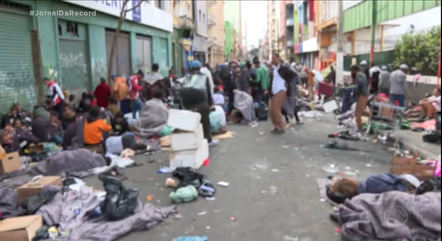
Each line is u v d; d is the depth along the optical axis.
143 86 13.95
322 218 4.76
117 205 4.70
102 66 15.55
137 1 19.38
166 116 10.10
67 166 6.87
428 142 8.41
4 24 9.84
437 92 11.79
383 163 7.20
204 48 42.94
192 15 36.16
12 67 10.16
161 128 9.91
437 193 4.43
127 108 12.68
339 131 10.47
